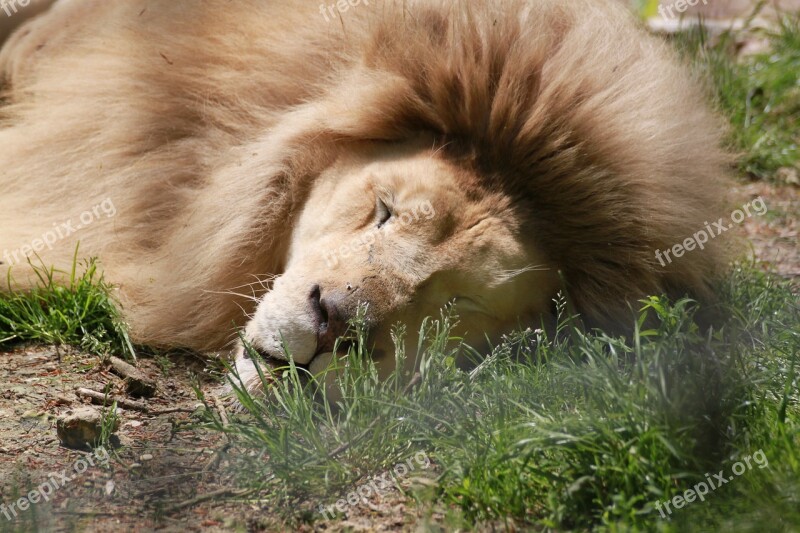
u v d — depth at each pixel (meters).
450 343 8.06
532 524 6.38
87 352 8.59
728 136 11.76
